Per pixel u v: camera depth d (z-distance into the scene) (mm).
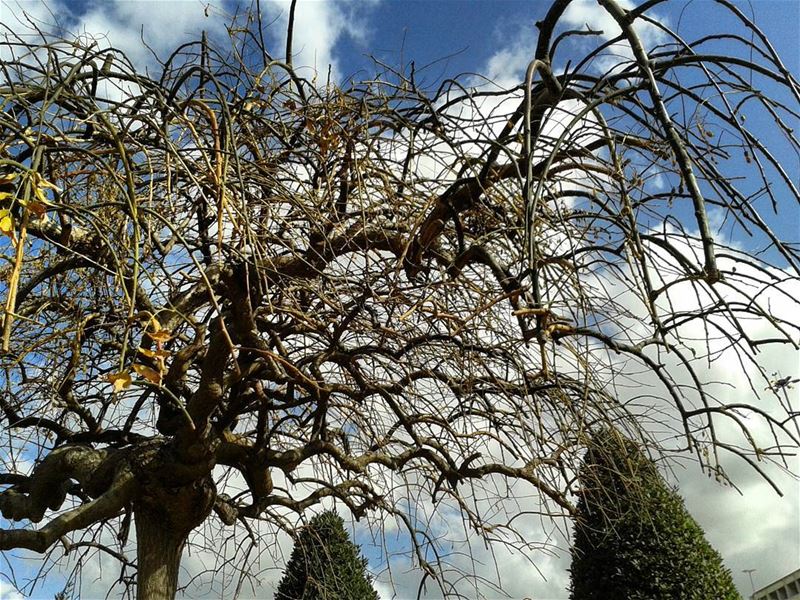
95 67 3928
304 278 4879
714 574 7316
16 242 2391
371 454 5582
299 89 4902
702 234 2125
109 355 5816
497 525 5289
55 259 5578
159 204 4570
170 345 5660
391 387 5281
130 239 4008
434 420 5238
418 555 5320
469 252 4168
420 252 4465
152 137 4637
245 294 4422
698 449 3488
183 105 4348
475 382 4965
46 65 3881
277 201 4527
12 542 4500
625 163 3826
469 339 4605
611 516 6977
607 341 3467
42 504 5359
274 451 5383
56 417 6230
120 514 5492
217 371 4559
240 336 4613
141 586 4762
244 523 6160
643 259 2537
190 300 4789
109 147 4336
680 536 7418
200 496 4914
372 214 4746
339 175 4742
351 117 4613
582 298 3619
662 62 2707
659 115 2293
